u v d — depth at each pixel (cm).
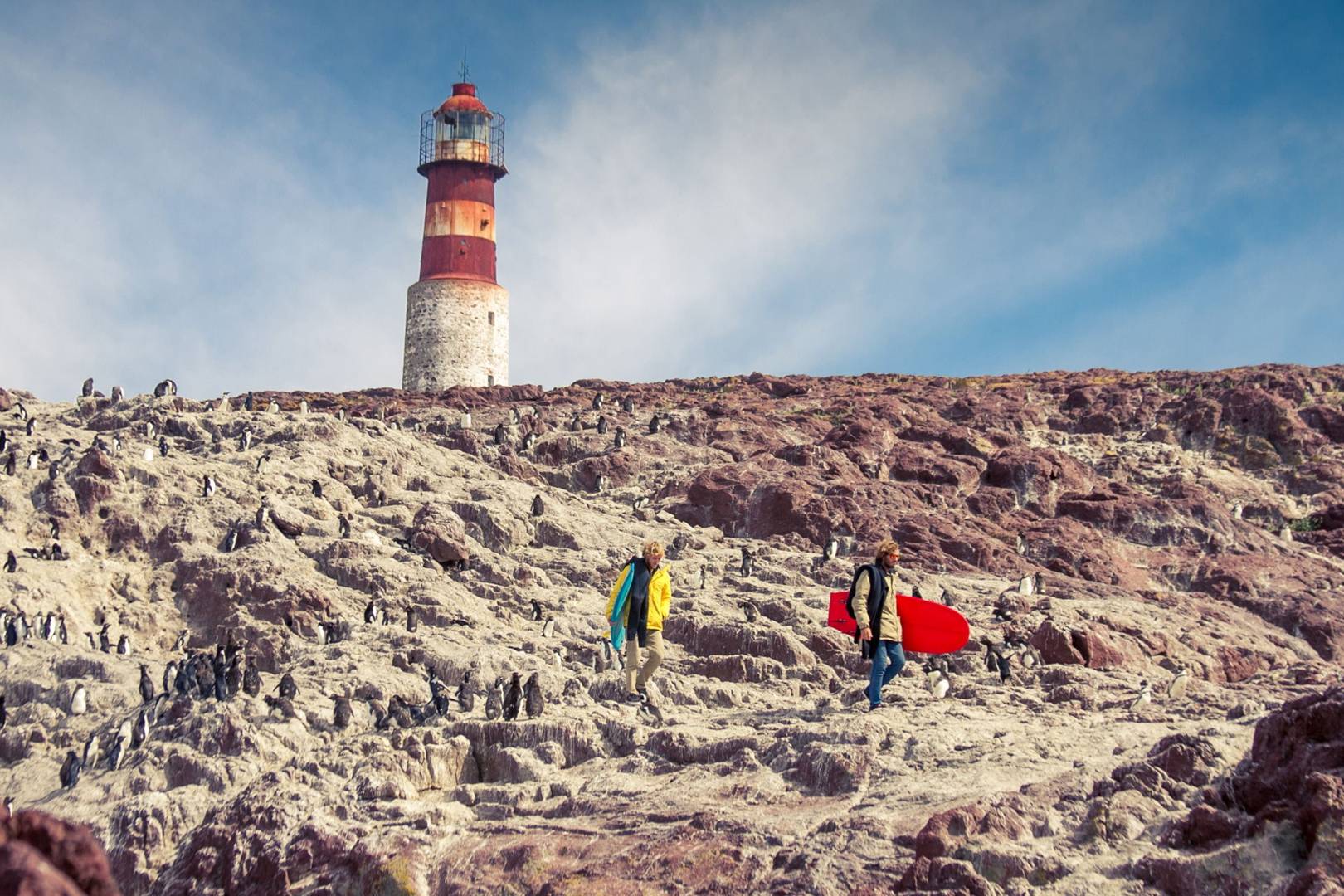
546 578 2897
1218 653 2583
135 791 1731
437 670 2231
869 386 5103
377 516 3120
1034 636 2397
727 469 3741
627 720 1830
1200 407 4450
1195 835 1059
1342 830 927
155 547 2802
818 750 1512
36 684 2141
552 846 1378
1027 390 4906
